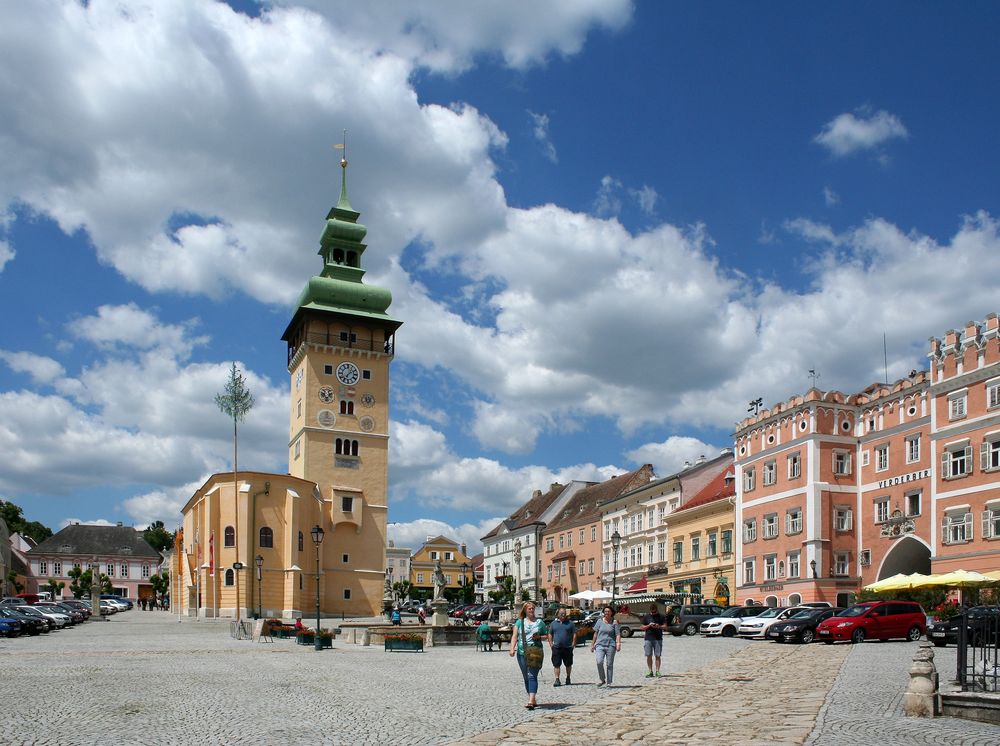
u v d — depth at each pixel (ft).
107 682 100.01
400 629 174.50
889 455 241.55
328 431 375.25
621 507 369.50
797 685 93.35
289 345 411.75
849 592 245.45
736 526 281.33
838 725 65.51
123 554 579.89
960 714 68.23
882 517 241.76
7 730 67.05
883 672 104.01
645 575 342.44
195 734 65.57
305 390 376.27
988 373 208.44
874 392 249.96
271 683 100.37
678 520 316.19
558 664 96.48
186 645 174.70
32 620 207.10
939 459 220.43
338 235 398.42
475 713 76.07
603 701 83.05
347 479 374.43
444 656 144.97
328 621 311.27
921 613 162.61
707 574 295.48
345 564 366.22
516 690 93.45
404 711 77.36
